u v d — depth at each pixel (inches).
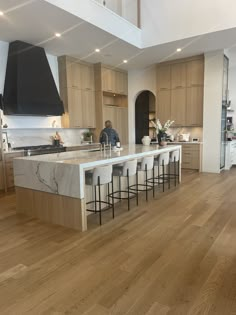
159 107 302.8
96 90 295.3
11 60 213.3
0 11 157.2
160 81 298.5
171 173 232.8
